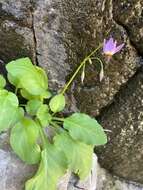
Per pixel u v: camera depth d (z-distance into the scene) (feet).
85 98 1.24
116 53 1.11
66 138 1.15
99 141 1.14
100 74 1.10
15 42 1.17
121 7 1.04
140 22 1.05
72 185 1.24
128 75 1.16
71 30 1.11
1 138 1.15
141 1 1.02
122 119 1.26
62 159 1.14
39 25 1.12
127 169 1.42
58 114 1.27
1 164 1.13
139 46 1.09
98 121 1.29
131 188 1.46
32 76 1.12
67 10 1.08
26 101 1.21
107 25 1.08
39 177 1.12
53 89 1.24
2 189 1.12
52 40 1.14
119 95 1.22
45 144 1.13
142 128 1.26
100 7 1.05
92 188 1.28
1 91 1.11
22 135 1.10
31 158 1.11
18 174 1.14
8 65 1.10
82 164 1.17
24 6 1.09
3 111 1.09
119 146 1.33
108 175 1.45
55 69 1.20
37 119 1.15
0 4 1.10
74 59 1.17
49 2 1.07
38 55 1.18
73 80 1.21
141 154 1.34
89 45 1.12
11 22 1.12
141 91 1.18
